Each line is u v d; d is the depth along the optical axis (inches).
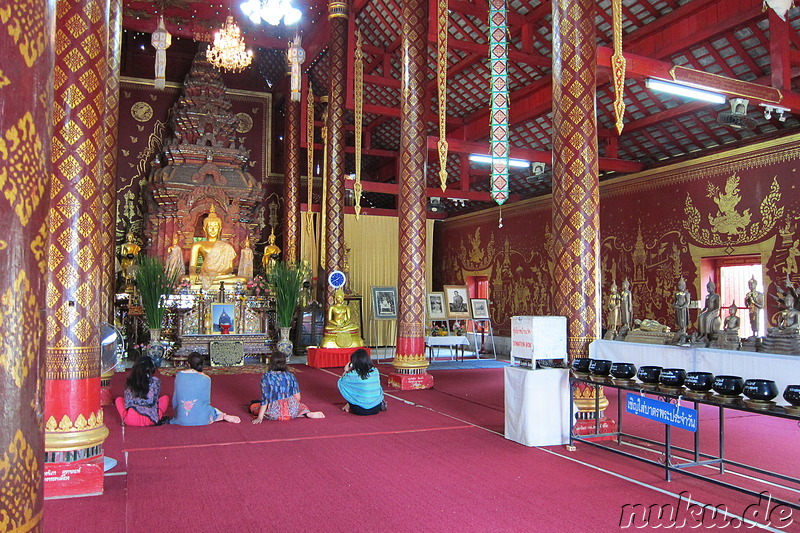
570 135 239.1
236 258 645.9
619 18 256.5
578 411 229.6
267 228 723.4
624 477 181.6
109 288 283.7
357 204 466.3
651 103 451.2
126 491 166.4
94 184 168.4
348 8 516.1
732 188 427.8
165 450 212.2
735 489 156.4
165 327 522.3
